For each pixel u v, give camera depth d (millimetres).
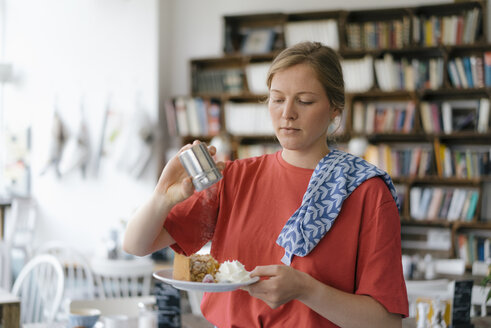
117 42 5703
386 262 1040
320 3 5516
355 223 1065
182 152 1047
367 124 5227
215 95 5582
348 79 5211
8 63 5812
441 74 5066
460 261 4359
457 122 5109
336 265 1062
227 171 1221
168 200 1075
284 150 1188
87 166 5715
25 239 5598
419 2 5285
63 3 5820
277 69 1100
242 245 1145
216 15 5828
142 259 4391
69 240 5754
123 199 5629
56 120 5723
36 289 4281
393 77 5145
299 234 1062
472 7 5098
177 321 2066
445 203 5062
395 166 5156
